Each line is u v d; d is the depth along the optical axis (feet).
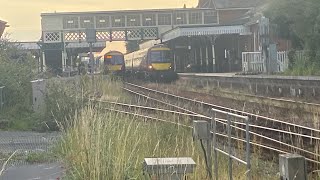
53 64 243.81
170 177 24.93
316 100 77.20
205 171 29.22
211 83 135.74
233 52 204.54
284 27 144.15
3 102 64.49
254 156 37.91
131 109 65.46
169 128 43.65
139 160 30.40
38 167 33.99
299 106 67.77
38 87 61.36
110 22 237.66
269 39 143.84
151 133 40.47
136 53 210.38
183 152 33.91
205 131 28.14
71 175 29.78
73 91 61.98
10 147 43.32
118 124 37.32
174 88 134.72
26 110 64.23
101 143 29.91
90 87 80.59
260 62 150.71
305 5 135.44
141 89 132.98
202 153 32.94
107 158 28.04
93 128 32.14
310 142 40.57
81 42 235.40
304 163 19.35
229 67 203.82
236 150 40.45
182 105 80.28
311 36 129.18
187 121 49.85
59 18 232.94
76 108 54.90
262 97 86.38
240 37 200.54
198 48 216.54
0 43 94.38
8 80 66.03
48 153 38.47
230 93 104.88
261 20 145.28
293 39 144.46
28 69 75.61
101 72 121.39
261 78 104.12
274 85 98.63
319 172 32.89
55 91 60.08
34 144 44.75
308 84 84.17
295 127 48.21
